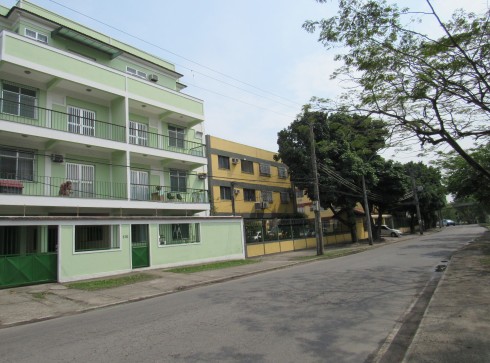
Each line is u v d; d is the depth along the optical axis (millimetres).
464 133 9898
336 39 8586
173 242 20594
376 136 10367
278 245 28922
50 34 21672
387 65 8602
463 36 7914
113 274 17016
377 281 11727
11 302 11438
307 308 8258
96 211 21250
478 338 5555
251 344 5859
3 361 5754
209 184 33656
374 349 5539
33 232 16906
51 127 20062
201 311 8656
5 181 17719
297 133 34344
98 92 21703
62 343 6617
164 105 24703
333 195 34156
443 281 10641
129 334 6914
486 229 51438
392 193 41625
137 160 24219
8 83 18859
